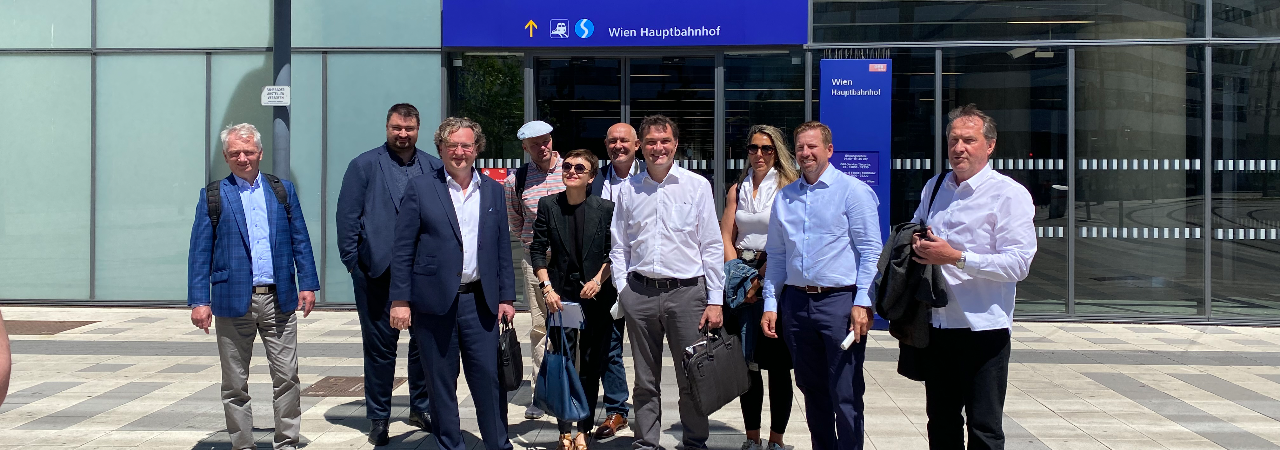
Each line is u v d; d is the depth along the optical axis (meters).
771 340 5.05
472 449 5.33
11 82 10.52
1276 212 9.70
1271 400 6.47
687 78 9.94
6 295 10.65
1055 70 9.76
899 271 3.84
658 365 5.05
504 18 9.90
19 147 10.57
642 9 9.77
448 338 4.81
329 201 10.24
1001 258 3.80
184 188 10.50
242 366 5.01
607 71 10.00
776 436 5.16
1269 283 9.73
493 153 10.14
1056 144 9.78
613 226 5.10
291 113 10.23
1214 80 9.71
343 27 10.16
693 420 5.02
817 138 4.42
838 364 4.37
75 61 10.47
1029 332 9.31
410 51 10.11
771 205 4.98
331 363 7.71
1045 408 6.23
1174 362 7.82
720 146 9.91
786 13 9.72
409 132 5.46
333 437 5.55
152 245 10.55
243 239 4.91
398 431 5.70
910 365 4.14
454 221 4.78
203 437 5.52
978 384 3.93
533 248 5.27
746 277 4.82
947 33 9.76
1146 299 9.84
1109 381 7.07
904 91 9.77
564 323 5.05
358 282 5.39
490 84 10.13
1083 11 9.73
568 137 10.06
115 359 7.80
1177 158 9.77
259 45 10.41
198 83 10.45
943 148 9.73
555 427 5.85
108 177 10.53
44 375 7.18
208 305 4.93
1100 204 9.80
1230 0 9.64
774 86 9.86
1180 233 9.78
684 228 4.91
